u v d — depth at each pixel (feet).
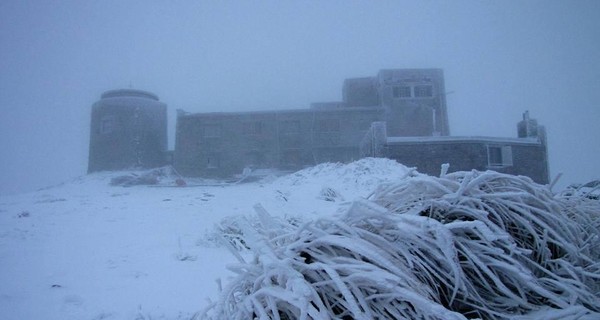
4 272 18.48
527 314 9.64
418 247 9.77
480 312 9.98
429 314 7.66
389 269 8.15
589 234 12.94
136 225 31.27
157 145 133.18
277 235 10.20
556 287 10.47
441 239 9.09
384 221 9.71
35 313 13.58
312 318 7.79
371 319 7.69
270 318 8.02
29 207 43.96
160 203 46.42
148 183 97.50
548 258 11.54
